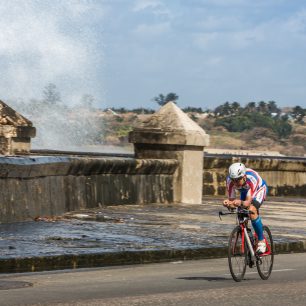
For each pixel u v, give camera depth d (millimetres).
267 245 16312
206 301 13117
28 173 22656
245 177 16016
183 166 31000
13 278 15398
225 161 36969
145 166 29328
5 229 20453
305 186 40375
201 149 31594
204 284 15164
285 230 23938
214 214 27328
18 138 30906
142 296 13492
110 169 27766
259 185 16094
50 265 16641
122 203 28641
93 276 15930
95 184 27172
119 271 16734
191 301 13078
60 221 22938
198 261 18750
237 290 14438
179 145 30938
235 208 16141
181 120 31203
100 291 14000
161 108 31766
